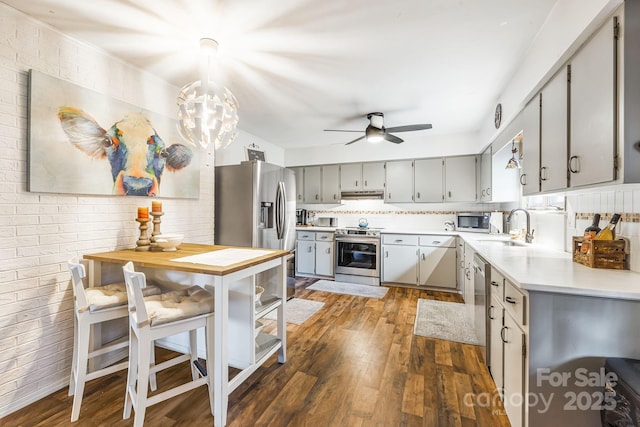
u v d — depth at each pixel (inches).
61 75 75.7
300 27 74.0
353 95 117.9
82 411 66.8
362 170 197.5
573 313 49.7
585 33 54.3
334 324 116.6
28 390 69.6
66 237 76.9
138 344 57.8
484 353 85.5
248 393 72.9
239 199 129.0
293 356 91.4
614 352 48.3
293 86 109.8
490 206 176.1
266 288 105.4
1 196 64.7
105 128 84.9
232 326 78.0
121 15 69.2
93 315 66.3
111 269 86.8
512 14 68.6
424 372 82.3
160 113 103.3
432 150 180.1
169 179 105.9
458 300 146.8
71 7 66.1
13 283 67.0
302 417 64.6
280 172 144.3
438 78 102.3
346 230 182.4
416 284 168.2
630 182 46.1
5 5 65.1
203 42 79.2
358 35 77.4
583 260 68.7
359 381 78.0
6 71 65.5
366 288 168.9
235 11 67.7
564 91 64.9
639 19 45.7
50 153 72.2
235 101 85.7
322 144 205.6
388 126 159.3
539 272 60.6
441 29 74.5
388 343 100.0
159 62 92.6
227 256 77.7
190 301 66.0
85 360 64.9
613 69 48.3
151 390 73.4
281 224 141.7
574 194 80.3
